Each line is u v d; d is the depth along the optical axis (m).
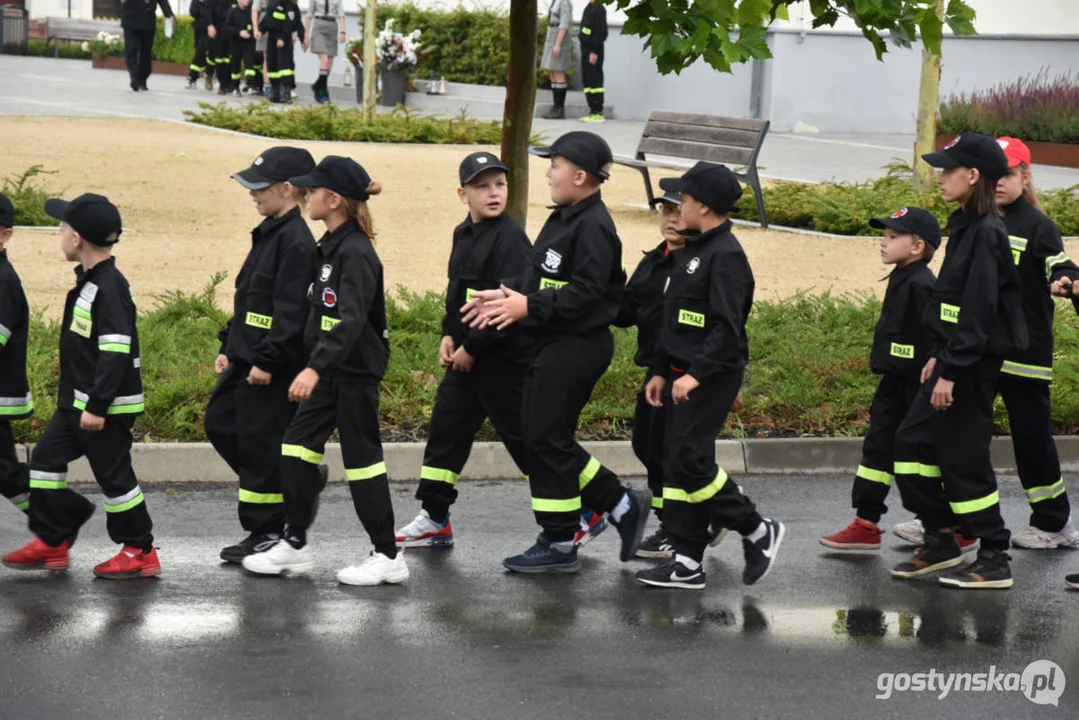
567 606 7.23
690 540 7.58
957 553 7.95
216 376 10.67
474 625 6.88
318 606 7.12
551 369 7.66
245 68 34.47
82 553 7.97
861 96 30.69
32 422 9.84
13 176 18.92
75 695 5.86
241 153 22.67
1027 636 6.89
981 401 7.68
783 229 18.03
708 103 31.05
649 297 8.16
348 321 7.30
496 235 8.02
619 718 5.72
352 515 8.95
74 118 26.42
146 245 15.82
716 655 6.52
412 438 10.27
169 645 6.48
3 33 54.62
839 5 9.34
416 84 34.16
